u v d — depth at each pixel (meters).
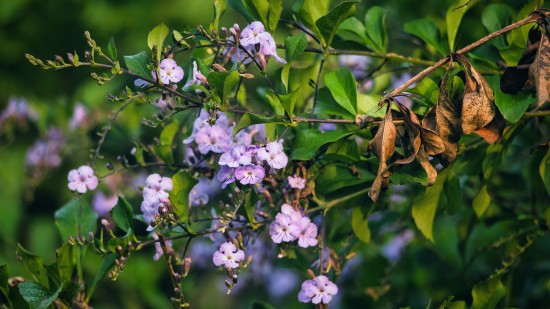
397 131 0.75
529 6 0.80
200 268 1.03
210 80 0.75
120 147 1.08
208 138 0.79
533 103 0.79
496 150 0.79
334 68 0.90
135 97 0.77
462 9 0.82
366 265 0.93
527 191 0.90
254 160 0.76
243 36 0.77
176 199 0.78
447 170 0.80
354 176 0.80
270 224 0.77
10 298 0.80
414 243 0.94
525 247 0.84
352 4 0.78
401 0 0.95
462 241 0.90
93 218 0.83
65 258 0.81
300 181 0.78
